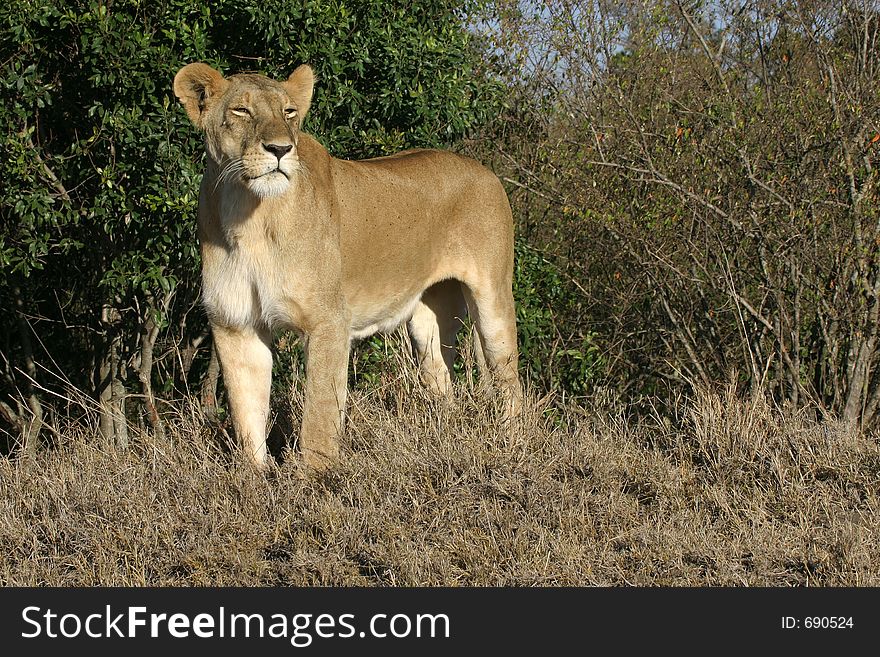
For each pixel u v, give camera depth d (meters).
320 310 7.88
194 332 12.66
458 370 11.59
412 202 9.05
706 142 10.74
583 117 12.26
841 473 7.75
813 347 11.01
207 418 9.09
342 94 10.57
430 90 11.11
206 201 7.81
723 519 7.14
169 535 6.75
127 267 10.40
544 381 12.44
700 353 11.93
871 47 10.26
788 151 10.40
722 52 11.89
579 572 6.33
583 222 12.02
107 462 8.01
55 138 11.09
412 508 7.05
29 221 10.03
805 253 10.08
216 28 10.51
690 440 8.61
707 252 10.80
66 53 10.38
